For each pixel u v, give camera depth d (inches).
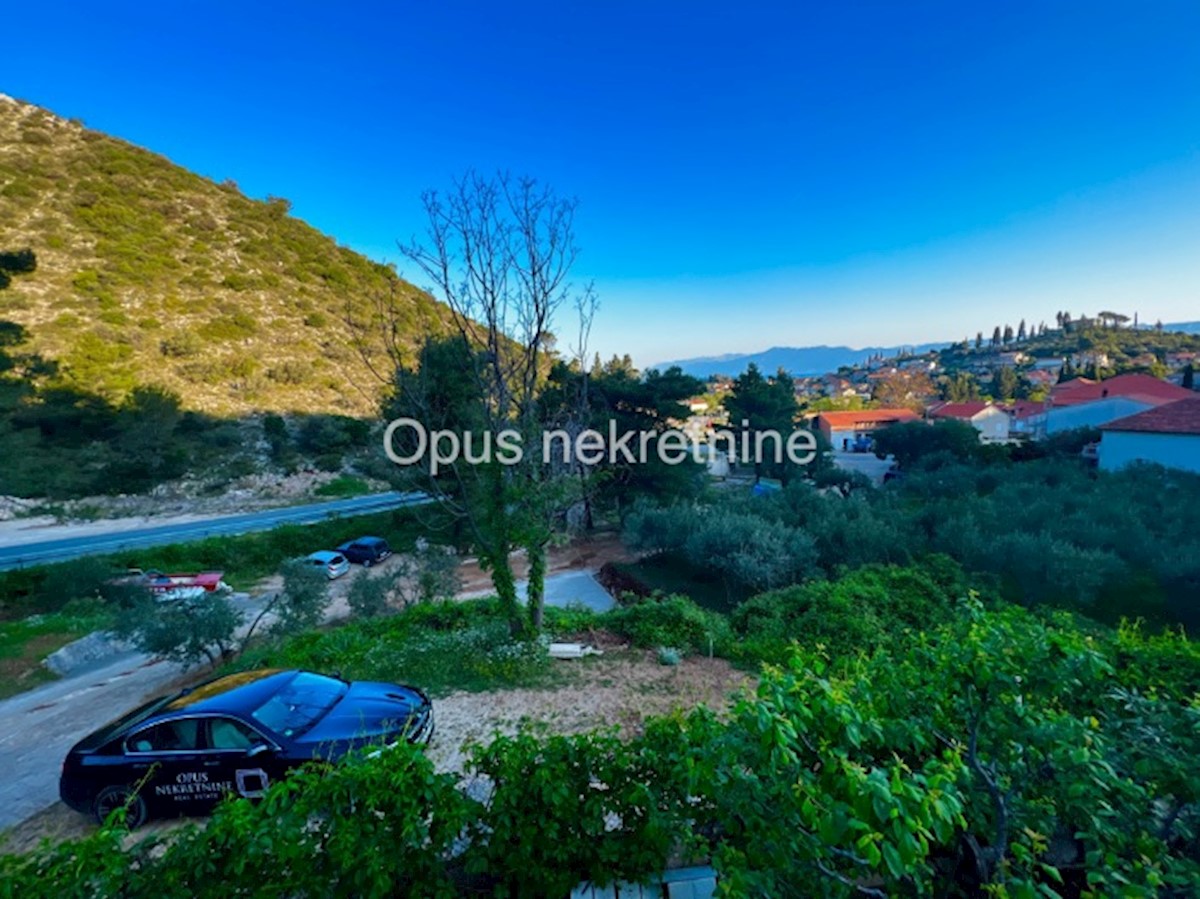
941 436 1749.5
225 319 2335.1
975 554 703.7
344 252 3486.7
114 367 1784.0
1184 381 2262.6
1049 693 103.6
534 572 412.2
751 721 96.5
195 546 979.9
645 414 1190.9
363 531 1168.8
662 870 124.0
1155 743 108.3
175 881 108.4
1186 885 84.7
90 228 2583.7
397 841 117.4
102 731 231.3
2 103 3255.4
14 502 1255.5
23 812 261.4
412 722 224.5
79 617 732.0
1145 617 621.0
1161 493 975.0
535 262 389.7
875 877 116.3
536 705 301.3
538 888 125.1
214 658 547.8
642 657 382.9
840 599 474.3
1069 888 114.6
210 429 1726.1
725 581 794.8
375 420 2030.0
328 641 438.6
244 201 3575.3
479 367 398.6
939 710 118.5
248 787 205.6
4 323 1181.1
